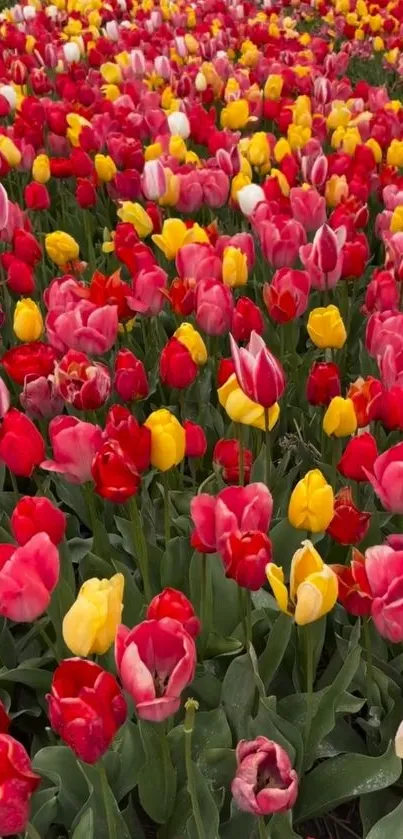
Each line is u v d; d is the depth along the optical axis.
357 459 1.72
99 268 3.03
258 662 1.72
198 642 1.80
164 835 1.66
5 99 3.83
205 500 1.56
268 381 1.69
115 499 1.62
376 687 1.75
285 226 2.30
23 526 1.58
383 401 1.80
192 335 1.94
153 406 2.39
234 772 1.65
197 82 4.21
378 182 3.07
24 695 1.88
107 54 5.16
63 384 1.83
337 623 1.90
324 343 2.04
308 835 1.78
